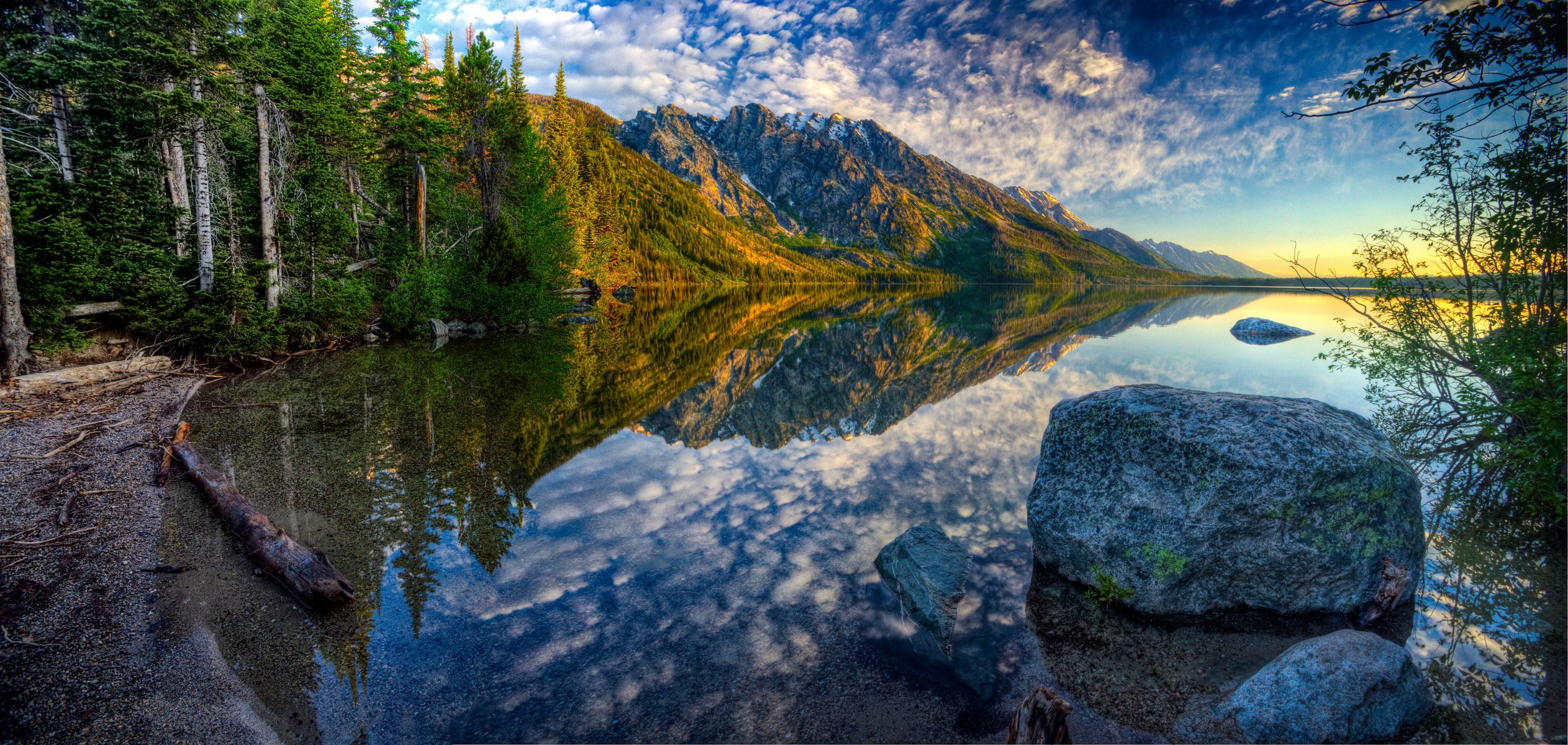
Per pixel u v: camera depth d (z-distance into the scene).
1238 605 4.62
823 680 3.84
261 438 9.06
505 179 30.36
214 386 12.85
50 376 11.52
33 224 12.18
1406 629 4.24
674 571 5.33
